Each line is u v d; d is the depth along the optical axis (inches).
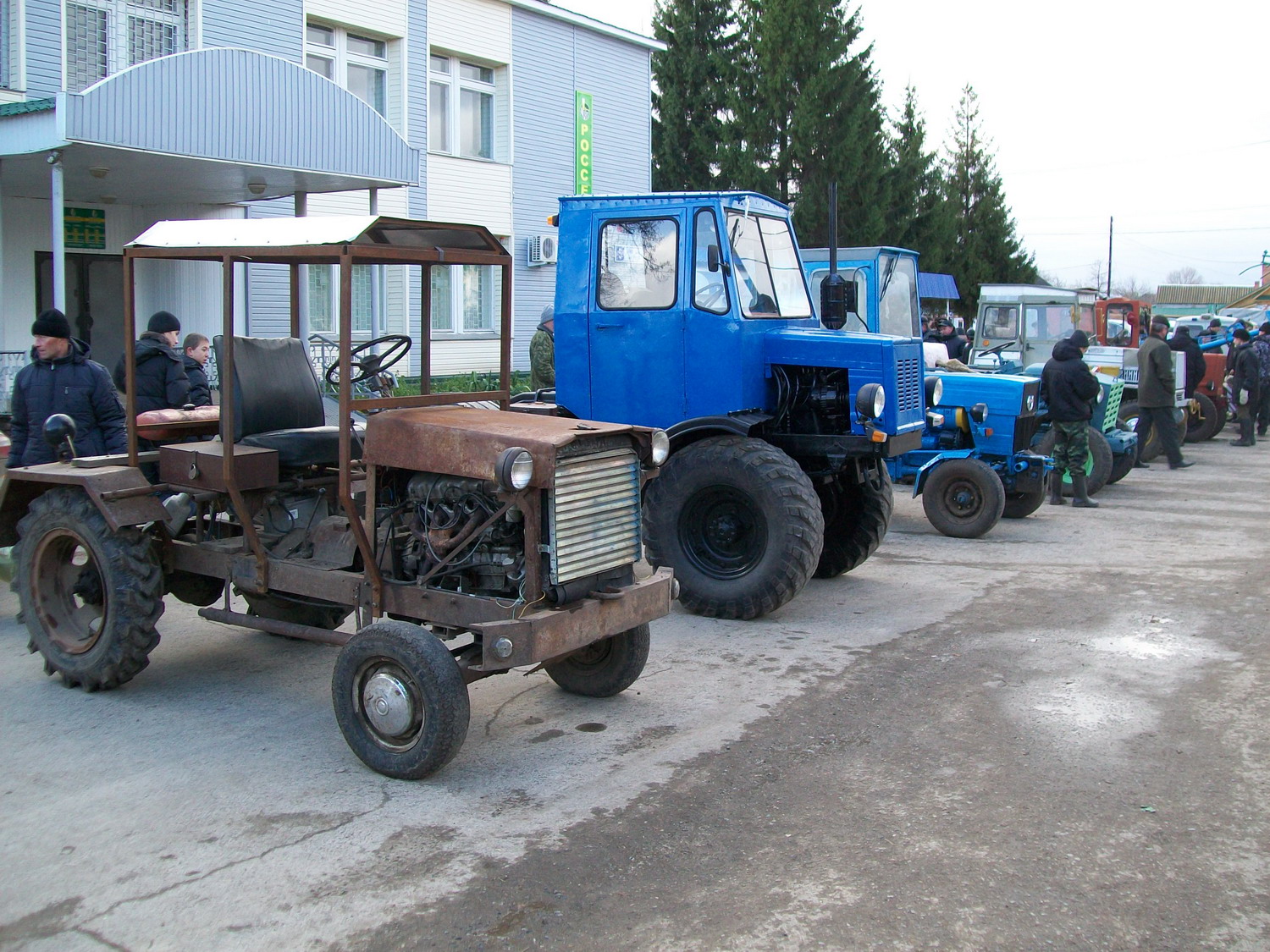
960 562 329.1
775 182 1161.4
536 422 176.2
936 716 193.9
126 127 374.6
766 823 150.4
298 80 433.1
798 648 236.5
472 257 190.1
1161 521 400.5
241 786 160.7
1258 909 128.0
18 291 498.9
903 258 510.6
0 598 268.1
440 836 145.3
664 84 1215.6
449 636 174.6
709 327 275.9
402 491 179.5
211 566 198.2
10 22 470.0
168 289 546.9
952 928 123.0
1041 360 656.4
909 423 280.8
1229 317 1305.4
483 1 732.0
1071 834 147.3
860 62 1184.2
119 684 201.8
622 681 197.5
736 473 256.4
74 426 208.5
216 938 119.6
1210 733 186.1
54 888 130.3
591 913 126.0
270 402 205.3
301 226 176.4
